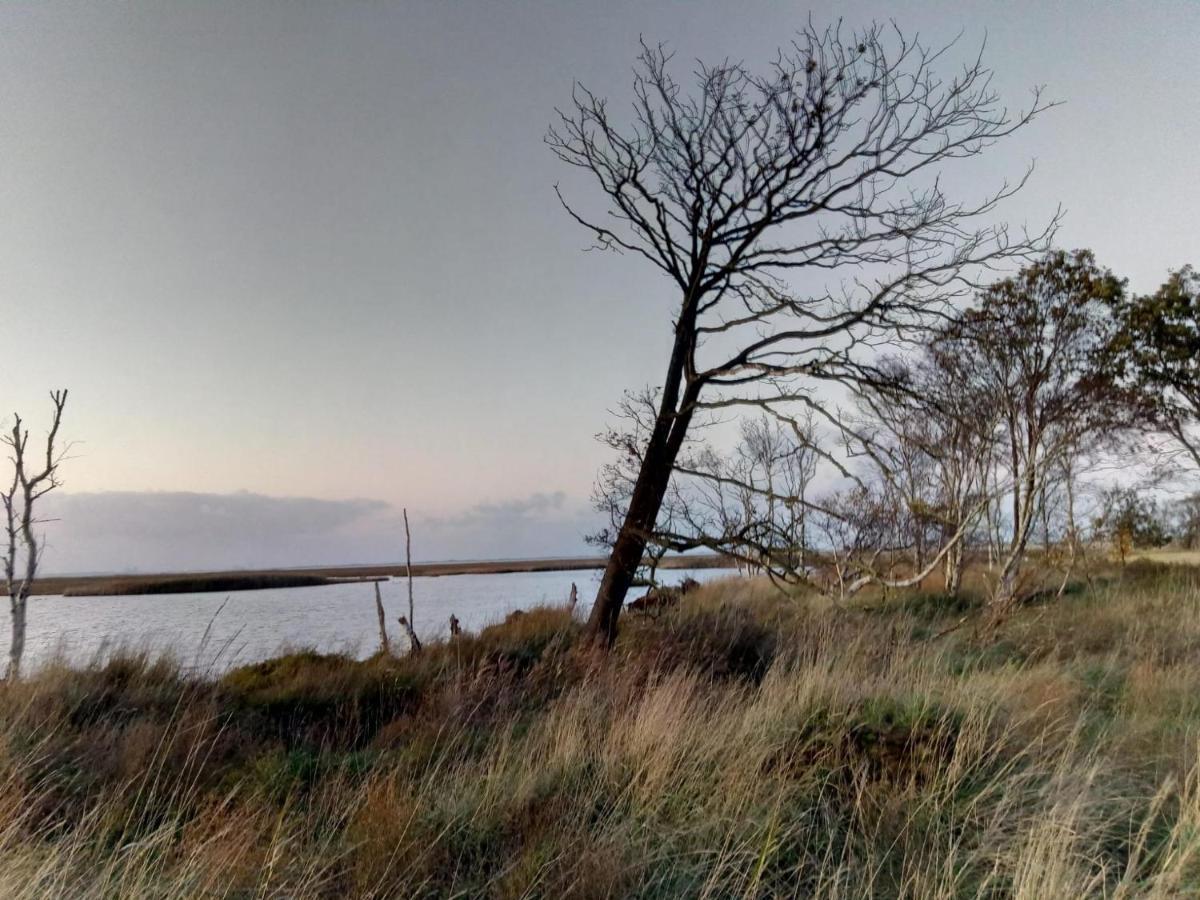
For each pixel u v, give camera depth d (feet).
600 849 12.56
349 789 16.93
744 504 49.26
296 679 30.42
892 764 15.30
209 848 13.33
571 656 30.35
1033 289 51.31
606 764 16.03
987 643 33.27
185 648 35.47
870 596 53.88
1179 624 35.12
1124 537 66.18
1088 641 33.01
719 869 11.45
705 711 18.81
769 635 33.27
